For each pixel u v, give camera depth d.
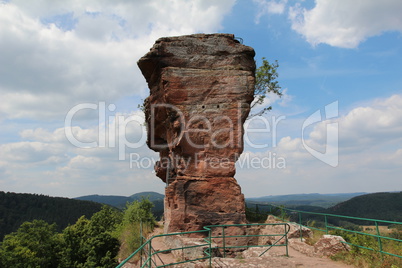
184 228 14.42
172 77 15.33
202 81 15.56
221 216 14.66
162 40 15.80
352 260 10.12
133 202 27.42
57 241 40.31
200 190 14.84
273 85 29.14
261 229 16.41
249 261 10.56
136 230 21.55
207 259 11.02
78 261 38.75
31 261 35.66
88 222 45.72
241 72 15.86
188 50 15.87
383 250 10.07
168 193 15.05
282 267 9.85
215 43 16.11
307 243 13.41
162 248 15.22
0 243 40.22
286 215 18.62
